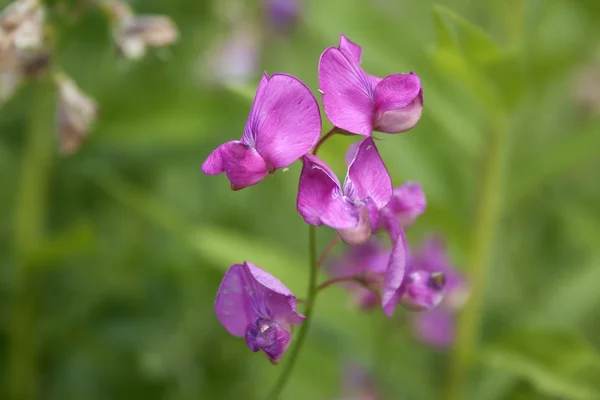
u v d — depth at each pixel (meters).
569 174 0.68
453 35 0.46
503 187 0.51
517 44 0.49
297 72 0.70
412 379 0.53
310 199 0.39
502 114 0.48
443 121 0.51
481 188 0.51
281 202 0.67
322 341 0.59
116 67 0.56
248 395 0.58
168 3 0.59
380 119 0.39
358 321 0.51
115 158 0.56
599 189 0.69
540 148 0.62
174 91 0.54
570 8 0.54
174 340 0.55
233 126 0.59
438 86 0.52
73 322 0.54
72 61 0.56
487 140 0.50
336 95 0.39
